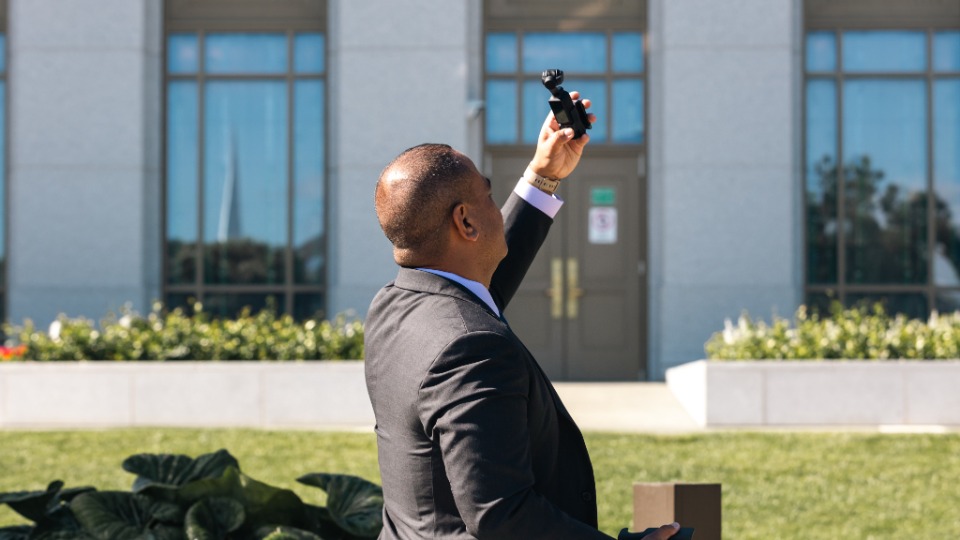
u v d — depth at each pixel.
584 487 2.18
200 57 13.01
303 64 13.03
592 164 12.98
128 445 8.21
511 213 2.78
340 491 3.79
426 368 1.99
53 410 9.27
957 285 12.87
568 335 12.99
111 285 12.70
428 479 2.03
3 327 12.68
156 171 12.98
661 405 10.56
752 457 7.81
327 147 12.95
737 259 12.62
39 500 3.64
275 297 13.04
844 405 9.18
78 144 12.70
